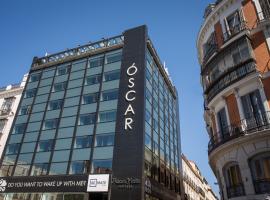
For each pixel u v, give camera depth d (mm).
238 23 19016
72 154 26750
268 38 16312
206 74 20828
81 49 35875
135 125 25156
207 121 22359
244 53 17109
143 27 31734
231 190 15141
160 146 30531
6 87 40312
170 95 41219
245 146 14492
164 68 38719
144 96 26891
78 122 28766
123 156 23844
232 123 16344
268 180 13102
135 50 30391
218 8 20781
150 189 23734
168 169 32250
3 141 33906
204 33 22859
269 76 15102
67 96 31859
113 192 22281
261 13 17625
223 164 16000
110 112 27500
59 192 24562
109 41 33906
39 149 29219
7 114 36375
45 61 38156
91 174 23844
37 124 31594
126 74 29109
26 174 27984
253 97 15609
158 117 32062
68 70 34500
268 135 13492
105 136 26125
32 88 35812
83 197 23344
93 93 30125
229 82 16875
